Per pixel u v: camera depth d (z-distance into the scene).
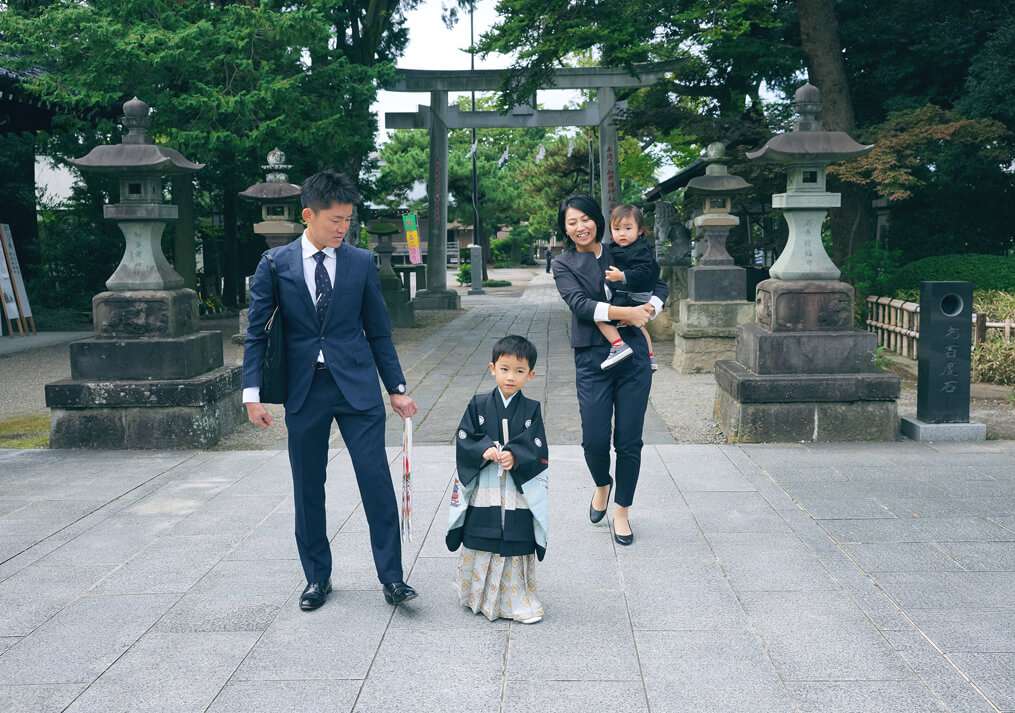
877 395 6.39
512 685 2.88
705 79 15.72
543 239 66.44
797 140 6.50
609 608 3.51
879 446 6.26
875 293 12.34
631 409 4.23
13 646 3.24
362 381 3.54
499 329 16.75
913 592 3.61
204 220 24.34
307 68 14.49
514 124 23.09
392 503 3.59
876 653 3.06
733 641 3.18
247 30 12.88
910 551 4.09
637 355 4.25
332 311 3.49
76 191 21.09
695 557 4.07
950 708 2.68
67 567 4.07
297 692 2.86
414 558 4.16
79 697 2.85
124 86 13.32
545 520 3.32
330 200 3.38
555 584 3.78
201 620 3.45
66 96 13.25
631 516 4.72
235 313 21.66
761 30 14.73
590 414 4.28
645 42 13.93
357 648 3.19
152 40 12.40
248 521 4.75
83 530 4.63
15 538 4.51
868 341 6.55
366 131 15.67
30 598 3.70
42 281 20.14
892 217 16.38
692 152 23.39
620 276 4.09
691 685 2.86
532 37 14.29
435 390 9.46
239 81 13.75
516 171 48.19
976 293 11.13
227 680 2.95
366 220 21.98
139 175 6.77
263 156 14.99
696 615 3.42
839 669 2.95
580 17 13.64
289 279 3.46
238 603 3.62
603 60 13.91
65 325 18.12
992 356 9.21
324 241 3.48
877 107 15.17
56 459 6.29
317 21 13.03
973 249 15.48
